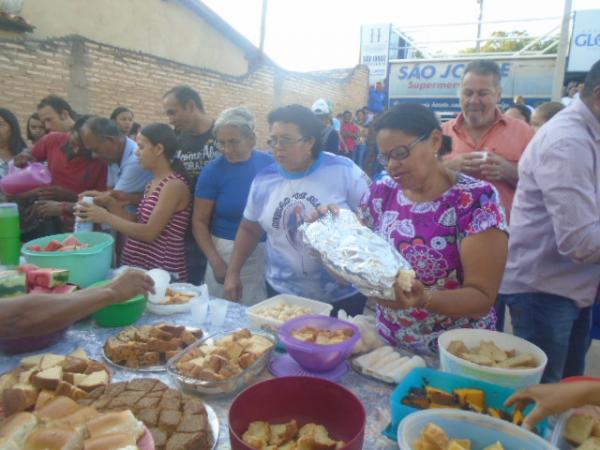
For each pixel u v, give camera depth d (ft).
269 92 37.24
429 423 3.46
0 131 12.93
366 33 49.06
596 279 6.98
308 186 7.53
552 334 7.13
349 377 5.02
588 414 3.75
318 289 7.80
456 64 37.68
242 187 9.40
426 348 5.66
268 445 3.59
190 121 10.65
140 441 3.30
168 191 8.82
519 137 9.32
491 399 4.03
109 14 27.55
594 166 6.16
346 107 47.44
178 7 31.55
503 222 4.97
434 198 5.36
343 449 3.15
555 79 28.12
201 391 4.52
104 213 8.62
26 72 21.39
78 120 11.13
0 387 4.22
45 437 2.96
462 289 4.83
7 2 22.13
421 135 4.97
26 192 11.03
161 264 9.18
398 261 4.59
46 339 5.41
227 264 9.29
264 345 5.16
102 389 4.28
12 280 5.64
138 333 5.46
